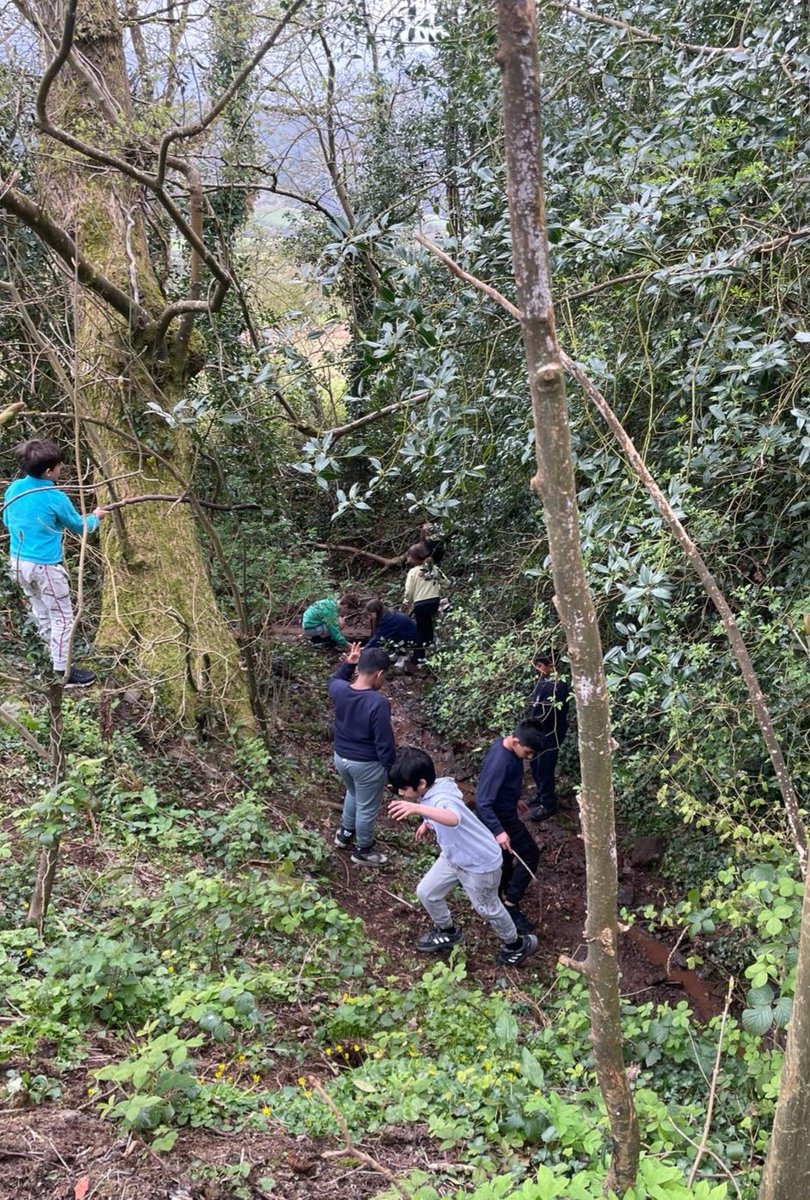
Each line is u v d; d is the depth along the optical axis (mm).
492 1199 1833
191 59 6996
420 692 8805
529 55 1119
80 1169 2246
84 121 5855
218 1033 2975
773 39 3863
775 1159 1392
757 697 1984
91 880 4020
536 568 5469
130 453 6375
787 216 4195
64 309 6383
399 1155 2600
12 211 4828
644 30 4930
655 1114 2697
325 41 7824
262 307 9930
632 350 4867
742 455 4086
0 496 6570
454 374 4039
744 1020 2812
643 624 3854
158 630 6266
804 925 1280
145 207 7543
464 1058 3455
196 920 3771
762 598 4496
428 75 7266
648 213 3725
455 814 4547
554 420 1252
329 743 7395
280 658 8070
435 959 4949
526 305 1211
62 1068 2674
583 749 1406
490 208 5242
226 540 8203
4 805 4328
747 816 3885
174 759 5719
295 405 8305
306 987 3877
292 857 5078
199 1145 2449
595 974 1534
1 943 3244
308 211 11234
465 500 7035
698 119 4129
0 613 6258
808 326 4043
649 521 3684
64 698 5422
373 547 11648
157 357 6590
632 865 6035
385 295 3969
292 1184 2365
